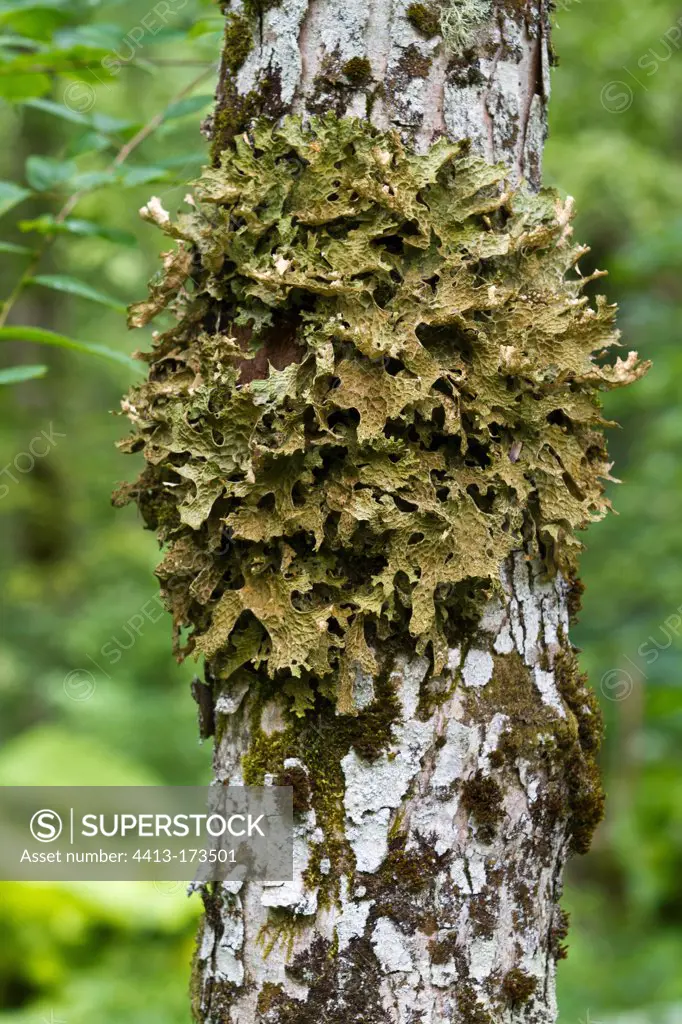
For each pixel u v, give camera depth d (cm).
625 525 433
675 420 410
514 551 164
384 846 161
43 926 356
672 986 356
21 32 201
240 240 161
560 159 454
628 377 163
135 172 195
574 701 167
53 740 441
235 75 165
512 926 163
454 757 161
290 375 159
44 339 184
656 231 404
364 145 160
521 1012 164
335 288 158
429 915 161
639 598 417
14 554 577
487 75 163
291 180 161
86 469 562
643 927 444
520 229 162
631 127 476
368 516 159
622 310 450
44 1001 341
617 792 470
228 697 164
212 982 164
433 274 160
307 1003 161
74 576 561
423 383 159
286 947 162
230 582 163
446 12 162
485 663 162
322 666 160
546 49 167
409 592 161
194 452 161
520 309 161
